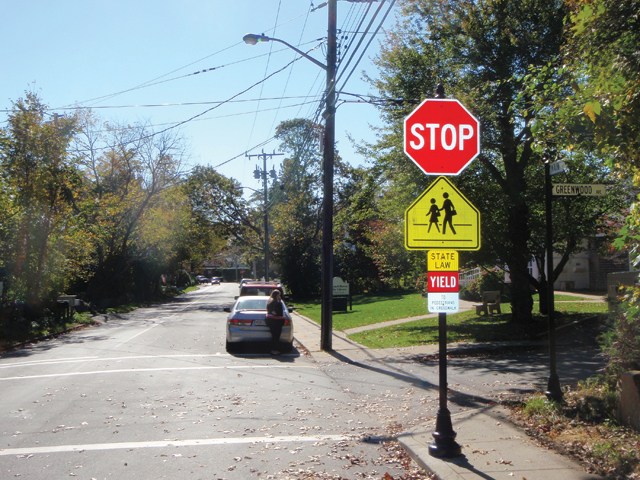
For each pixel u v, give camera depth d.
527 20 15.06
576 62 6.67
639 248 5.69
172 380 10.52
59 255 24.61
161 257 48.53
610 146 5.81
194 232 53.31
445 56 16.47
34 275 23.17
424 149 6.36
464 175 16.62
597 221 17.61
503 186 16.91
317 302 41.22
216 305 42.59
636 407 5.91
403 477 5.34
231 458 5.93
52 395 9.17
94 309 33.62
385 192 20.58
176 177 38.38
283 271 46.69
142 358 13.64
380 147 17.83
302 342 16.92
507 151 15.36
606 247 18.47
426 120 6.36
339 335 18.47
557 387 7.37
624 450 5.32
